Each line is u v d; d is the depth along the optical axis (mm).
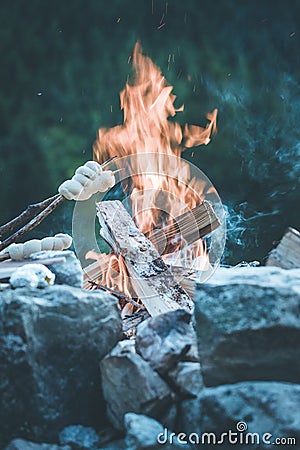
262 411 2686
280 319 2760
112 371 2955
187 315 3100
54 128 11477
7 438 2965
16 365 2906
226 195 10906
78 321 3033
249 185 10930
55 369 3006
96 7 11727
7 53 11578
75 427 2996
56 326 3006
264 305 2795
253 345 2787
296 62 11453
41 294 3061
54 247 4066
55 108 11578
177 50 11734
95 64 11773
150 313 3857
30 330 2938
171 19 11750
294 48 11453
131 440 2754
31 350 2928
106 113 11664
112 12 11766
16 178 11164
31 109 11508
